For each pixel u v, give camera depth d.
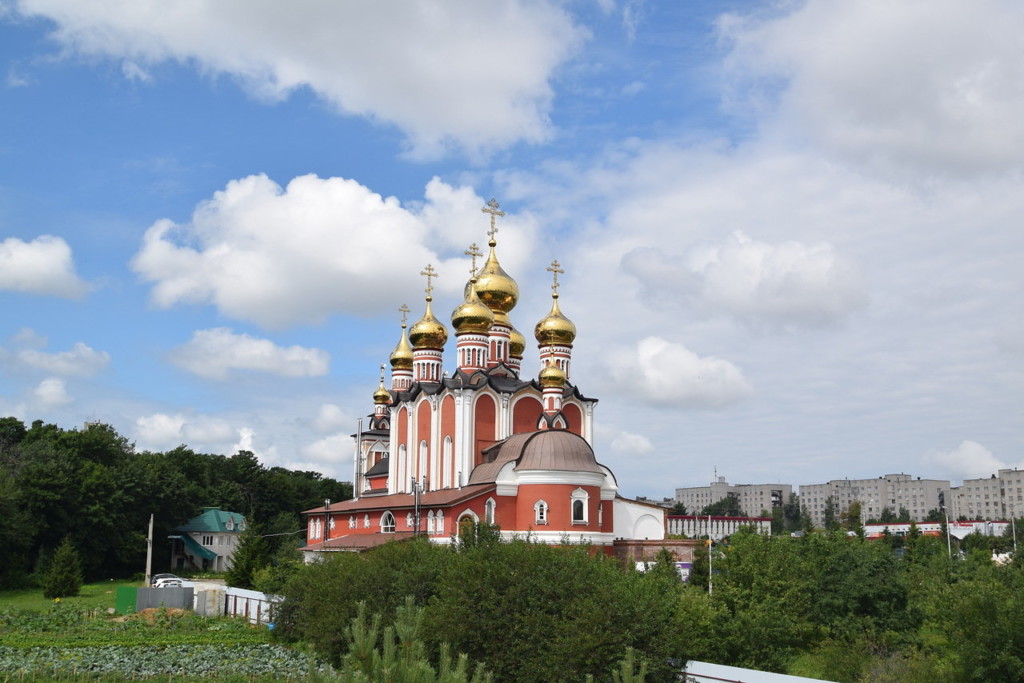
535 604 37.16
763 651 46.12
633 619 36.25
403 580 45.06
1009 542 122.81
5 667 47.88
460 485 84.44
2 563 99.19
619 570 42.16
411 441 93.75
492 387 88.25
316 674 20.03
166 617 67.06
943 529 149.75
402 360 114.75
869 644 48.88
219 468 161.00
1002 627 32.84
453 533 75.94
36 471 106.44
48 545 108.44
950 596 37.56
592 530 76.81
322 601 49.19
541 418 88.19
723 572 55.25
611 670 34.47
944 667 36.34
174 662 50.25
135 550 117.62
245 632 62.59
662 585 45.28
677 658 37.62
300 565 71.75
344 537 90.31
